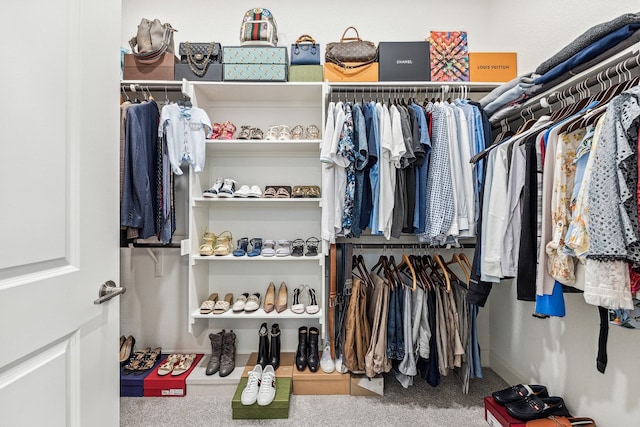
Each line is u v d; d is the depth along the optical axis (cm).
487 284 128
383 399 165
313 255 187
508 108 153
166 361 185
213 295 201
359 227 166
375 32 212
